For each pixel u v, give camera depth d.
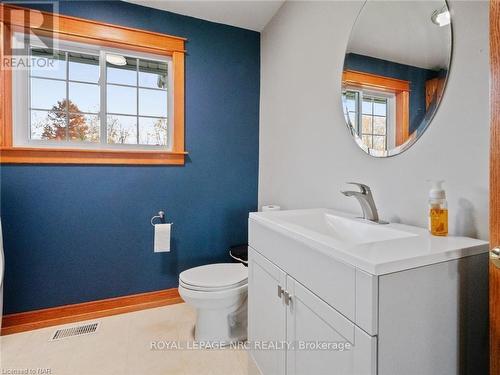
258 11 2.09
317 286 0.81
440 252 0.69
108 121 2.04
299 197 1.79
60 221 1.86
